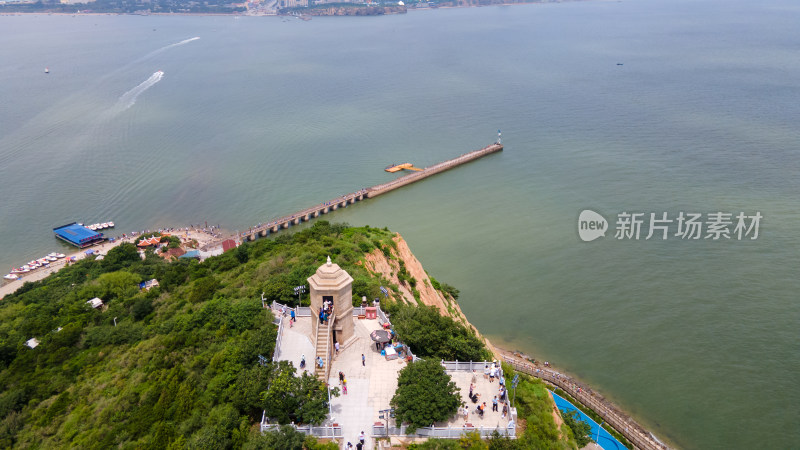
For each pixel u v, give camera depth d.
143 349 74.25
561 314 113.94
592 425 84.50
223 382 56.12
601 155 199.75
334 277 58.81
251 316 68.31
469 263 135.88
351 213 175.00
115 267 132.38
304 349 60.03
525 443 49.44
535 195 173.50
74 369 77.75
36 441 63.50
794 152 186.12
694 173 175.50
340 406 52.75
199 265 114.56
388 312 69.12
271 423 50.84
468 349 60.44
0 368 84.88
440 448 47.19
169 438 51.91
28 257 153.00
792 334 101.56
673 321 108.12
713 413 87.25
